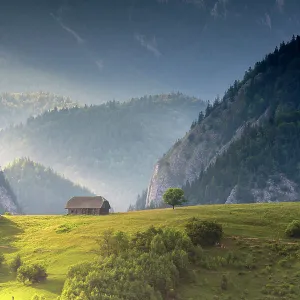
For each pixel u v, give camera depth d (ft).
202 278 270.87
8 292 252.83
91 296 212.43
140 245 299.17
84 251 319.88
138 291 225.35
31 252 335.88
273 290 254.47
